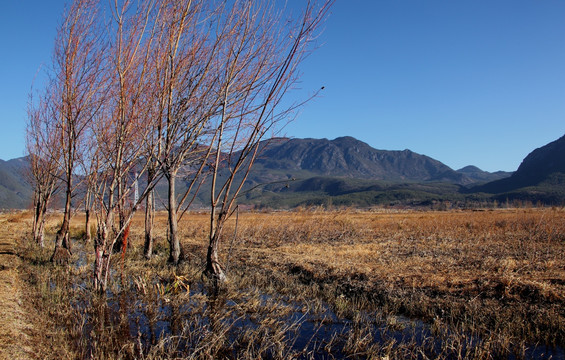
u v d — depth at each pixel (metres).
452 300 8.16
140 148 9.23
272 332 7.00
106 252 9.43
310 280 10.77
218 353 6.30
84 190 18.28
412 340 6.60
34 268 12.30
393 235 19.06
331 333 7.23
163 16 8.99
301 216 24.94
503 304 7.68
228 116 10.50
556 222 21.02
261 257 13.74
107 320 7.66
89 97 10.31
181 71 9.41
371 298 8.93
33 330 6.66
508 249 13.27
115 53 8.70
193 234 22.28
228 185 10.81
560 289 7.82
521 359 5.94
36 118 16.56
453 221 24.77
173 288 9.75
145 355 6.09
